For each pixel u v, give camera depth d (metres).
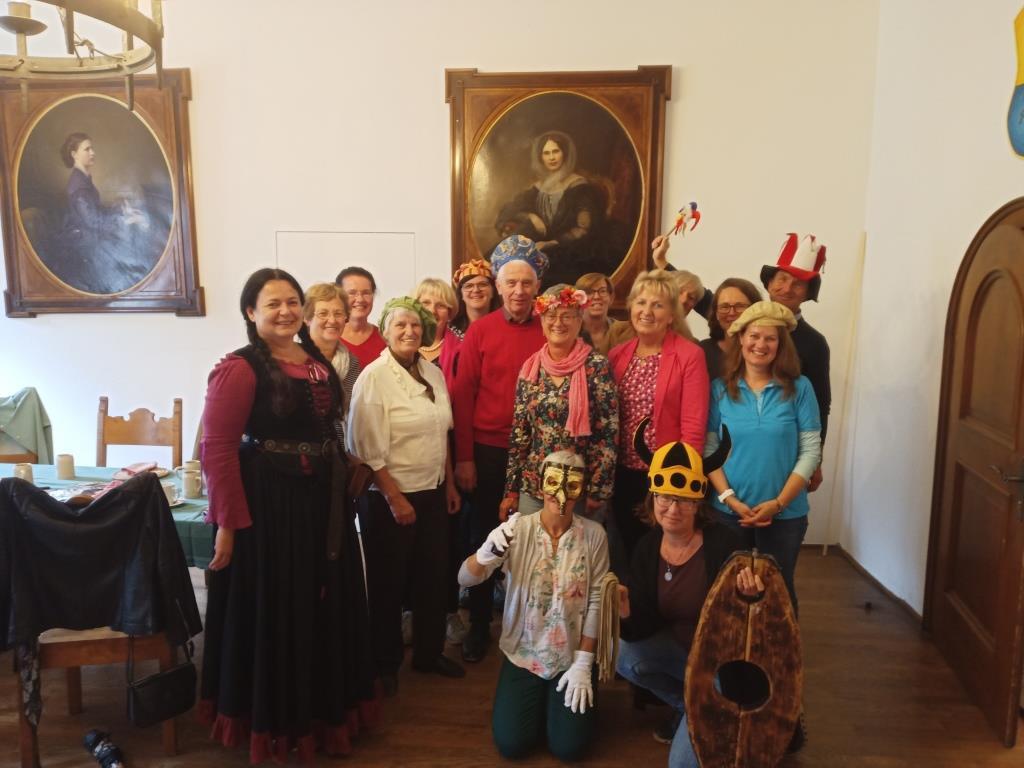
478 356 2.38
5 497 1.75
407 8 3.50
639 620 1.92
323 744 1.95
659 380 2.18
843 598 3.12
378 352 2.78
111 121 3.61
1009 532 2.08
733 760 1.66
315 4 3.53
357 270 2.79
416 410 2.18
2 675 2.42
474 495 2.42
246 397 1.76
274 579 1.82
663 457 1.83
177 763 1.95
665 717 2.21
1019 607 2.01
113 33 3.65
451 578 2.62
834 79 3.42
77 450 3.91
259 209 3.67
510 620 2.03
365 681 1.99
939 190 2.80
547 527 1.97
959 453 2.51
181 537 2.19
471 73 3.46
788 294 2.55
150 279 3.72
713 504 2.21
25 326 3.83
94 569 1.85
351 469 2.01
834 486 3.66
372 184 3.63
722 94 3.45
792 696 1.63
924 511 2.87
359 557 2.00
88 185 3.67
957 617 2.46
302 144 3.62
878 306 3.32
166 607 1.85
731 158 3.49
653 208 3.48
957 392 2.55
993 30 2.45
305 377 1.86
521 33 3.48
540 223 3.53
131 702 1.85
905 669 2.51
